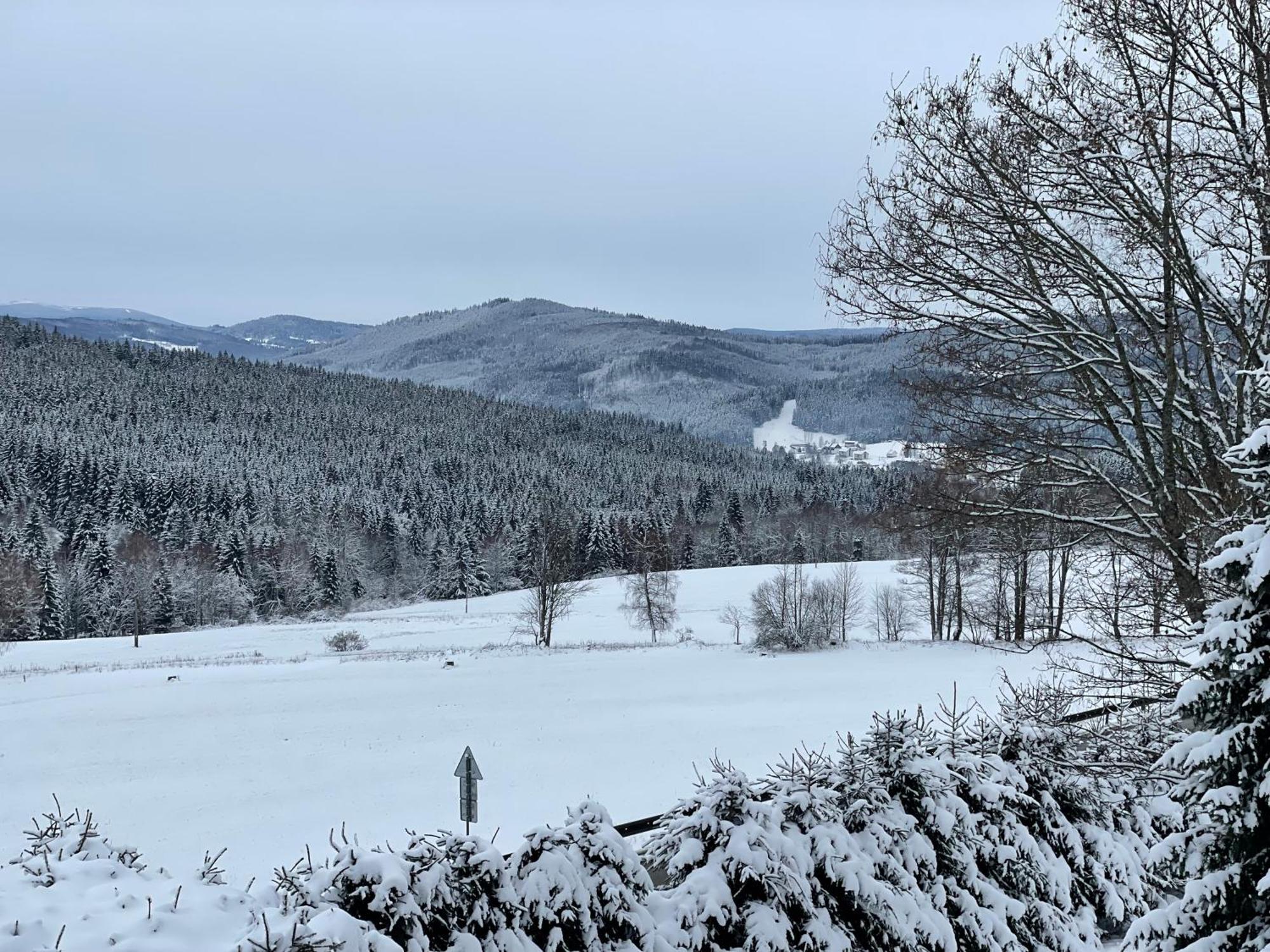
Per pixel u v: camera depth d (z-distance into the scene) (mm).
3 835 23734
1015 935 7895
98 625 92438
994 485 8492
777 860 6539
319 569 102875
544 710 39219
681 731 34688
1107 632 8703
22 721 37719
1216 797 5461
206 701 41719
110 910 4199
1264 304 7469
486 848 5410
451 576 111812
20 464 128375
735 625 72375
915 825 7824
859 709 37469
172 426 187125
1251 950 5258
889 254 7957
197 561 103312
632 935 5785
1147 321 7691
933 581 57750
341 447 187625
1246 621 5551
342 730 35750
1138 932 5875
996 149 7367
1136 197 7336
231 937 4211
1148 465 7797
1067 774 9078
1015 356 8188
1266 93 6723
